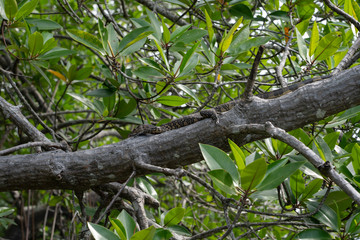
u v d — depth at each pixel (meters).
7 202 9.04
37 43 4.16
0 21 4.48
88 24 7.05
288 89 3.86
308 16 4.82
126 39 3.78
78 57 7.20
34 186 3.32
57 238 8.45
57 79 7.29
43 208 8.53
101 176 3.21
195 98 3.96
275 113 2.94
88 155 3.22
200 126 3.08
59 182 3.26
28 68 6.77
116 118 4.31
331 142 3.34
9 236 8.38
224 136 3.06
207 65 4.57
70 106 7.48
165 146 3.11
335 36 3.73
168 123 4.27
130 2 7.79
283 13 4.61
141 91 4.50
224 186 2.46
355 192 2.12
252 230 3.30
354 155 3.11
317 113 2.86
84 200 6.56
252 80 2.87
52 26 4.71
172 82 3.74
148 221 3.64
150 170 2.93
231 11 4.84
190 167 5.97
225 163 2.58
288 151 3.46
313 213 2.96
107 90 4.53
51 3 7.91
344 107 2.82
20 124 3.89
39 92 7.57
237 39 4.07
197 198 6.05
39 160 3.26
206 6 5.27
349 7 4.18
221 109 4.18
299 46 3.96
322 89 2.81
